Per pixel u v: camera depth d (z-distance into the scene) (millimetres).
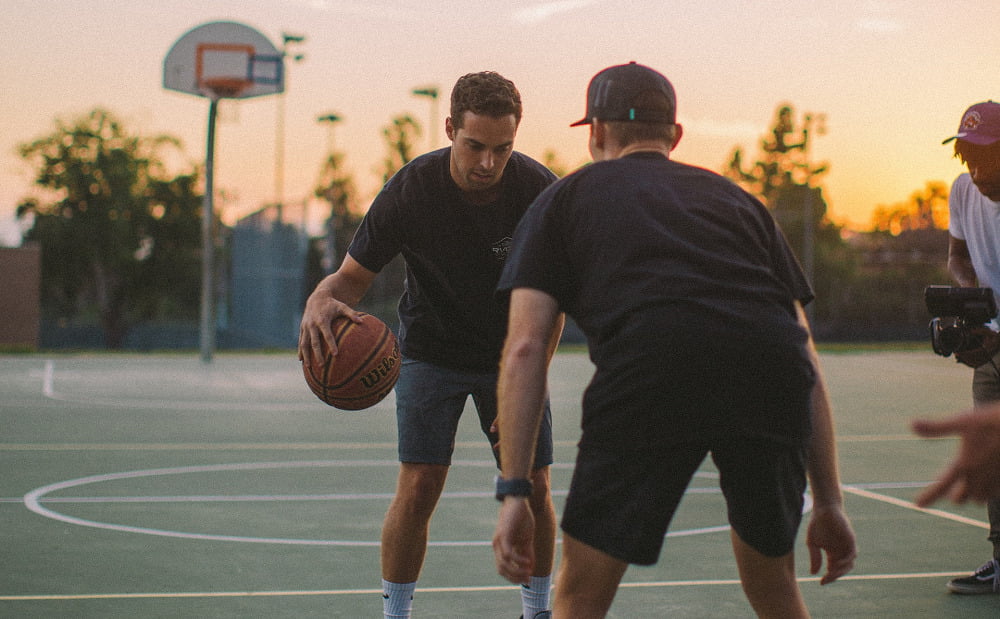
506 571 2238
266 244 30922
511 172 3568
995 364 4461
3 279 26234
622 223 2293
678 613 4223
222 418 11406
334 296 3615
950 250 4793
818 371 2459
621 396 2221
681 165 2426
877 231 60094
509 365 2299
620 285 2254
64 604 4250
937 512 6500
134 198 38469
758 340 2203
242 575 4777
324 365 3359
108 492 6902
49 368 18188
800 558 5180
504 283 2375
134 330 40812
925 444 10023
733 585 4664
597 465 2277
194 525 5875
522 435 2273
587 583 2324
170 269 39375
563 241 2365
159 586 4562
